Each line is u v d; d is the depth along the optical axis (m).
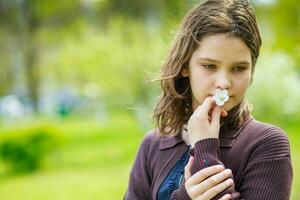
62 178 14.36
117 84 22.53
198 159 2.21
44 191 12.96
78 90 34.72
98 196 11.91
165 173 2.47
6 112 34.31
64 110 31.64
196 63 2.28
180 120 2.51
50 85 38.75
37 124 16.56
